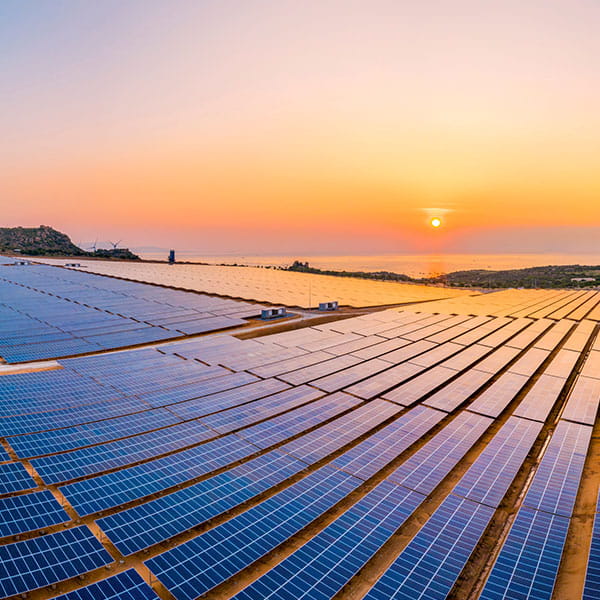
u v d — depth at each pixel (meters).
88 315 68.19
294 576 17.11
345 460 26.34
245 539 19.06
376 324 68.75
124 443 27.38
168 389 37.06
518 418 33.47
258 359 47.59
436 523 20.75
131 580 16.33
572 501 22.66
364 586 17.67
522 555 18.62
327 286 121.50
